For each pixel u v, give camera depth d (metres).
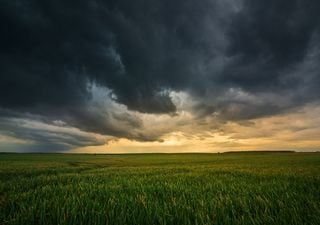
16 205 5.07
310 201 4.59
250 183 8.70
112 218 3.84
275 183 8.20
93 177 12.34
